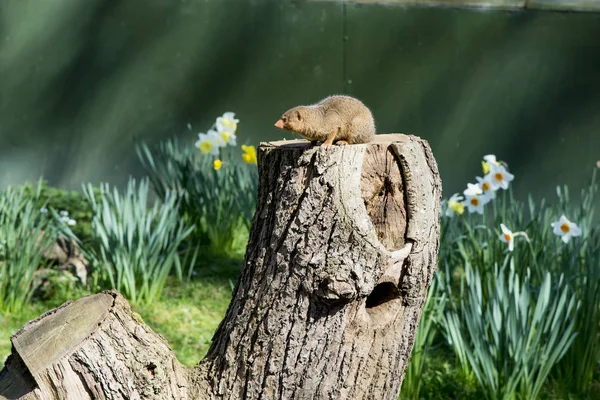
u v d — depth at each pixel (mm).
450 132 14344
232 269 10484
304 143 4797
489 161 8844
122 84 13648
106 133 13711
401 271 4352
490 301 7324
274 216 4352
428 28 14086
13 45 13102
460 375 7938
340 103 4727
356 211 4117
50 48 13320
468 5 14102
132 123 13758
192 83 13836
